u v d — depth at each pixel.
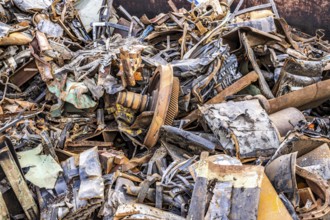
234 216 1.73
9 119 2.48
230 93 2.66
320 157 2.16
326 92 2.78
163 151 2.44
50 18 3.47
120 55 2.60
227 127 2.29
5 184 2.04
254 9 4.04
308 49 3.56
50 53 2.77
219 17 3.48
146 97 2.54
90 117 2.67
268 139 2.27
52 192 2.10
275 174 1.97
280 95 2.81
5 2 3.49
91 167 2.15
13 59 2.83
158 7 4.22
